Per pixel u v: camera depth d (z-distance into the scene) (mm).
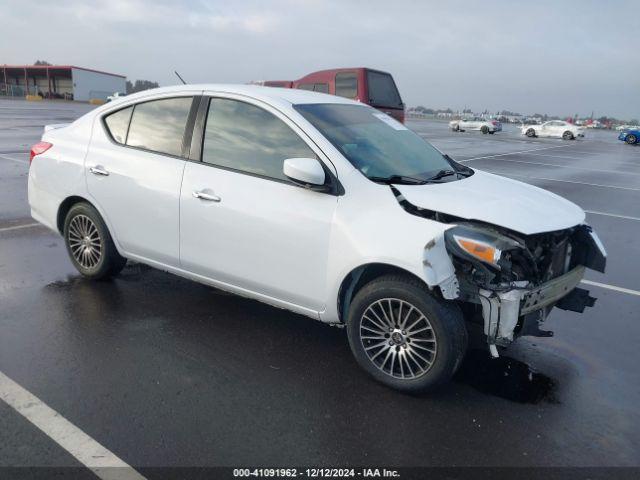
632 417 3207
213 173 3840
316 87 13656
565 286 3518
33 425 2855
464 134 37250
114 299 4566
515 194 3709
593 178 14508
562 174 15172
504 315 3068
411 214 3188
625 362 3914
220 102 3973
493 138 33812
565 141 35250
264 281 3686
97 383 3283
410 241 3066
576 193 11742
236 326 4176
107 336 3898
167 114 4203
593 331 4441
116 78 76000
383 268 3320
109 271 4781
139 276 5133
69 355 3602
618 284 5676
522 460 2773
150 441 2773
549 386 3516
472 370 3680
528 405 3279
